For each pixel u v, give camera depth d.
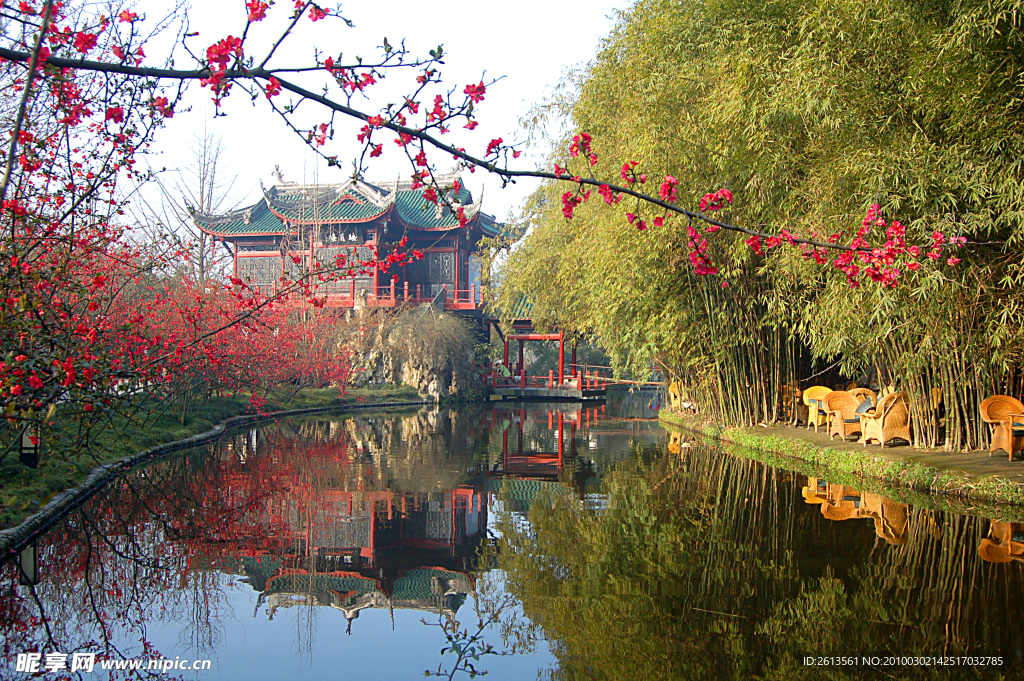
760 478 10.38
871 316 8.20
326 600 5.70
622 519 8.03
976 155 7.39
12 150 3.27
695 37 10.75
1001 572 5.66
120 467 11.38
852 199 8.17
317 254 34.50
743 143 9.80
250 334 18.52
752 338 13.59
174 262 15.08
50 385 5.94
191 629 5.12
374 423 21.31
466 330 34.31
